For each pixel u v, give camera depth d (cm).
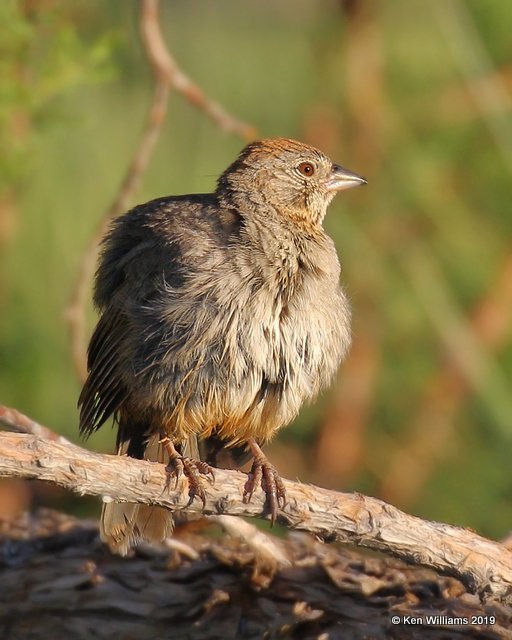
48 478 757
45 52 1167
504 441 1405
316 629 908
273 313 902
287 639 902
